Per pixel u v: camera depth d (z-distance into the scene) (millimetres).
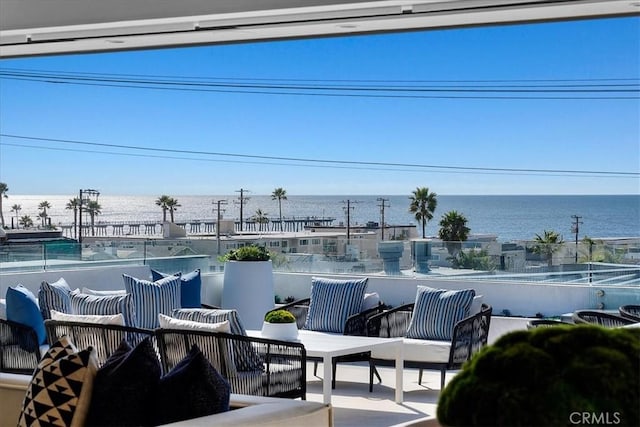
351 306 7348
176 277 7316
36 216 37250
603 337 1714
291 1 4875
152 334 4930
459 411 1661
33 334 5801
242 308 8570
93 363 2842
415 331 6938
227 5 5000
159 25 5340
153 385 2830
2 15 5590
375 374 7426
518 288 8320
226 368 4762
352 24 5156
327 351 5559
